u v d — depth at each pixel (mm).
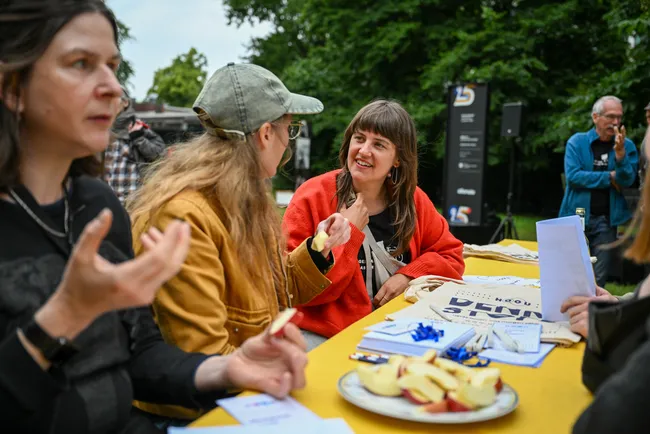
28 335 865
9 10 945
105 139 1059
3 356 866
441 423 1068
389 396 1129
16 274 978
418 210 2658
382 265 2521
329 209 2518
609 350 1125
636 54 8820
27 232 1020
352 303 2393
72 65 988
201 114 1714
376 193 2545
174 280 1443
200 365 1249
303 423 1041
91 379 1067
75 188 1159
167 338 1444
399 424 1067
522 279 2482
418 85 16469
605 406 750
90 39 991
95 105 1011
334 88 17453
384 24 16516
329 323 2342
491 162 15016
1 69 947
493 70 13883
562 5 14570
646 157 1107
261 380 1174
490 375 1125
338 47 17406
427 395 1082
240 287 1597
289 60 23391
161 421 1509
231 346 1500
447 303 1885
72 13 973
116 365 1137
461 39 14695
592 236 5117
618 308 1082
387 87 16781
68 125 1002
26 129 1032
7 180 991
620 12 8867
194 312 1438
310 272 1949
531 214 17000
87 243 798
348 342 1545
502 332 1546
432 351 1217
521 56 14430
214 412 1107
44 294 994
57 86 977
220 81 1689
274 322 1204
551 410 1141
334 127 16781
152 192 1627
